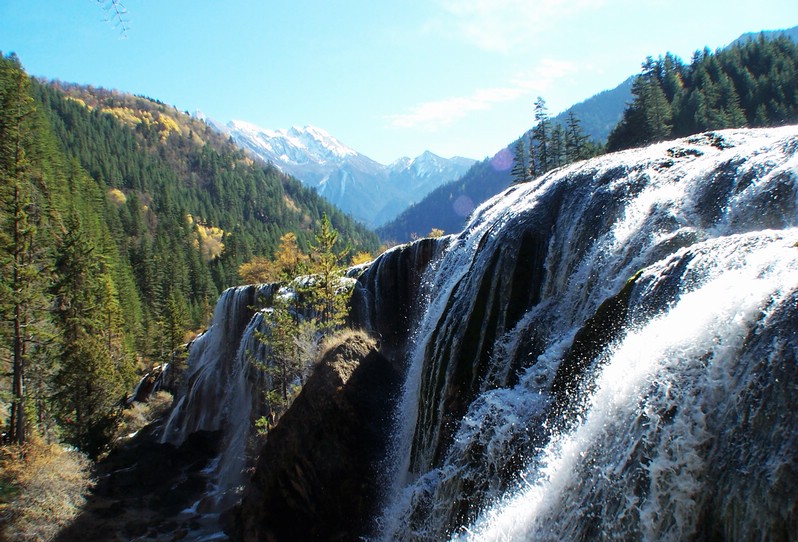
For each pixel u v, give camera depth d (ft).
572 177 59.16
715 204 41.93
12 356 114.42
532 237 56.08
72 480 92.12
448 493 42.55
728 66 350.43
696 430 22.56
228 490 94.53
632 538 23.29
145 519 86.28
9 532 75.87
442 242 97.60
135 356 244.83
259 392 102.01
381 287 106.01
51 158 257.75
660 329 28.71
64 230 195.31
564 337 44.98
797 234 29.07
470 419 44.11
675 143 63.93
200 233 514.27
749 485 19.62
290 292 108.37
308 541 57.21
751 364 21.90
